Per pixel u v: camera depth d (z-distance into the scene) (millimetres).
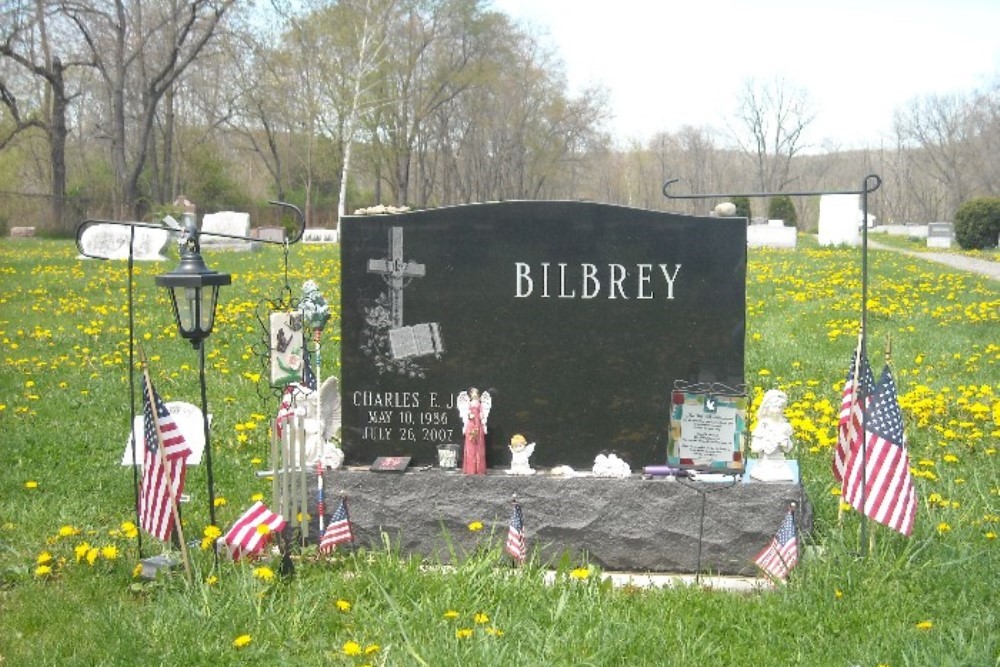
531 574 3273
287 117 30656
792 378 6160
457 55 32781
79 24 25344
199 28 26594
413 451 3658
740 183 52094
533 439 3635
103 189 30422
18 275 11930
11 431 4973
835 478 3693
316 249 16297
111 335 7777
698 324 3562
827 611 3037
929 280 12438
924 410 5027
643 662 2805
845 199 21969
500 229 3602
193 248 3348
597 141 39438
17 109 27969
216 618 2957
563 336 3605
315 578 3248
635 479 3467
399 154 33531
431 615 2994
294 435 3451
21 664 2846
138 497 3311
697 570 3332
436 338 3639
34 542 3645
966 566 3258
